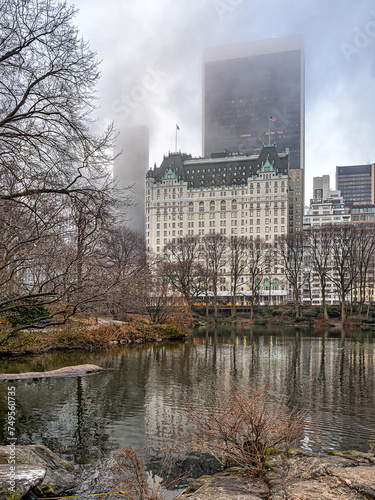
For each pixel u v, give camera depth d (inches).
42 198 543.8
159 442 507.5
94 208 563.2
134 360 1192.2
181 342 1801.2
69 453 471.8
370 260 3777.1
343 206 6013.8
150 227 6087.6
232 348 1571.1
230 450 386.0
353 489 311.6
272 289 5319.9
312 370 1062.4
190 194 5984.3
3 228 501.0
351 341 1900.8
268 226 5693.9
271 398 739.4
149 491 370.6
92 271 568.1
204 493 317.7
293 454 391.2
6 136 502.9
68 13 520.1
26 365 1075.9
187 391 772.6
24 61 508.1
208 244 4315.9
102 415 617.3
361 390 823.1
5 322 1053.8
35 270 567.2
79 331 1477.6
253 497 308.7
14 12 494.0
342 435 548.1
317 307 3577.8
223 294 5329.7
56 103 517.7
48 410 644.7
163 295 2148.1
